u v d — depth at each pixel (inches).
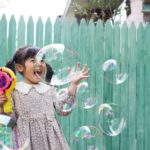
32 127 105.8
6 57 187.0
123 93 193.8
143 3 253.1
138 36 195.5
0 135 104.6
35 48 113.2
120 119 191.6
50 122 107.3
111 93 192.9
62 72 134.7
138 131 194.1
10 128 105.5
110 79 192.4
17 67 113.6
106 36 193.3
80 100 187.5
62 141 107.9
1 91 103.7
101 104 191.3
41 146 105.5
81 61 190.7
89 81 191.2
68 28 190.9
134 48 195.2
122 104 193.6
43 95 109.2
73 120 189.2
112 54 193.6
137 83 195.2
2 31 187.2
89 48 191.9
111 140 191.6
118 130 189.6
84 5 435.2
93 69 191.9
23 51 111.9
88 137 184.4
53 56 120.7
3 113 105.2
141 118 194.9
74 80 113.9
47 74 120.7
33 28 188.5
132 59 194.9
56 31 189.9
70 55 182.5
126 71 194.4
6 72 104.7
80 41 191.3
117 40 193.9
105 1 421.1
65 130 188.4
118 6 426.9
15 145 104.7
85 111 189.9
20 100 107.0
